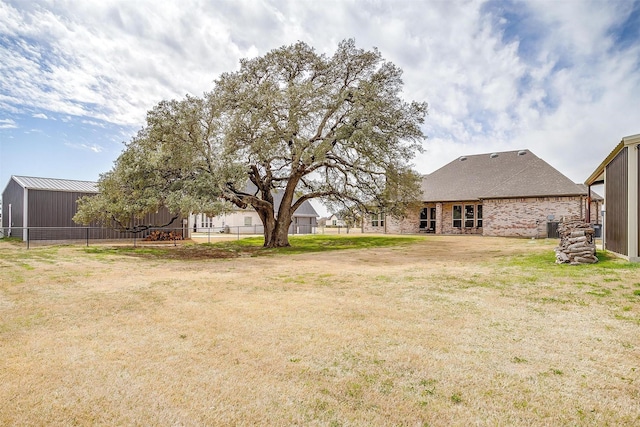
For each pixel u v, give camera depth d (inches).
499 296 223.0
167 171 554.6
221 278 301.4
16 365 123.0
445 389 107.4
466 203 964.0
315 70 619.5
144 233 827.4
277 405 98.4
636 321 169.3
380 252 527.2
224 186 545.6
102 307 202.2
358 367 122.6
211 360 128.3
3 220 939.3
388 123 573.3
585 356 131.0
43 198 704.4
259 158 576.1
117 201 541.3
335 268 359.3
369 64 618.8
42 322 173.2
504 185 885.8
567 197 777.6
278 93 525.3
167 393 104.6
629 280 246.5
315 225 1476.4
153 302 214.7
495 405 98.5
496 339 148.8
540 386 109.0
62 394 103.7
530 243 600.7
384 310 194.7
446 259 420.8
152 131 514.0
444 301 213.2
